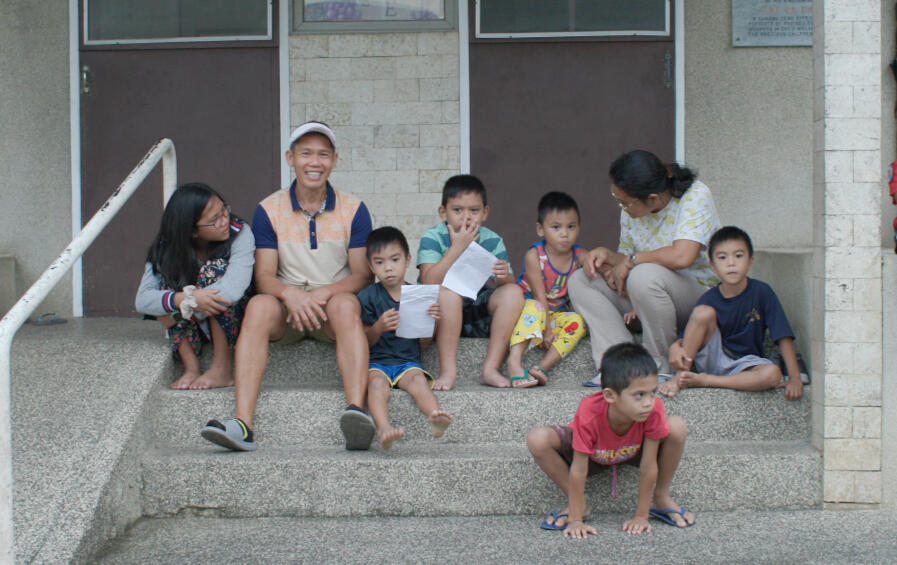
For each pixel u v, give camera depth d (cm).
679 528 268
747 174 454
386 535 266
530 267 348
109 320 437
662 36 453
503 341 324
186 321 323
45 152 464
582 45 457
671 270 320
